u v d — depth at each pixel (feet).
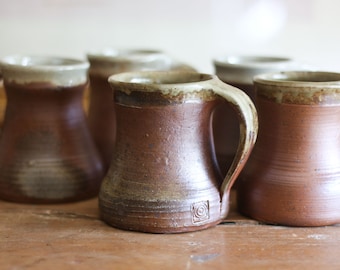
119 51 2.37
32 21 2.67
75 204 2.00
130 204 1.76
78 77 1.99
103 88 2.14
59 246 1.71
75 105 2.02
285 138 1.79
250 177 1.87
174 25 2.68
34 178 1.97
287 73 1.91
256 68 2.02
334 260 1.65
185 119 1.74
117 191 1.79
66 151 1.99
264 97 1.80
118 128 1.81
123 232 1.79
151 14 2.68
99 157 2.10
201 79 1.84
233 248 1.70
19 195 1.98
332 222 1.80
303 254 1.68
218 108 2.08
